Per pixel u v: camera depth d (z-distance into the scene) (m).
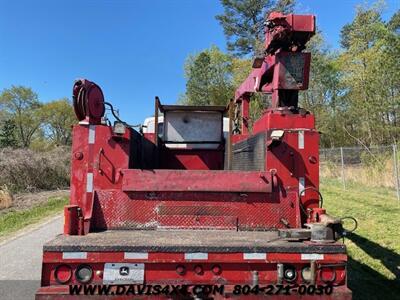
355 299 5.34
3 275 6.88
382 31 26.98
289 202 4.50
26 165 22.38
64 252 3.57
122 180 4.51
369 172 19.67
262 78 5.92
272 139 4.42
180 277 3.61
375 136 31.27
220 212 4.46
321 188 19.11
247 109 7.52
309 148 4.58
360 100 30.66
